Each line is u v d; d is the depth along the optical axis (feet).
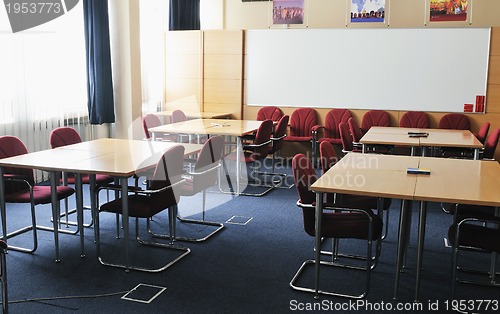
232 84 27.91
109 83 23.68
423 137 19.08
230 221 16.29
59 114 21.47
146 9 26.53
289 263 12.82
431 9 26.99
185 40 28.37
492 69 24.31
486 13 26.30
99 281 11.64
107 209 12.38
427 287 11.49
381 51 25.57
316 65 26.53
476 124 24.82
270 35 26.96
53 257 13.10
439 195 9.72
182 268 12.43
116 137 25.00
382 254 13.48
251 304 10.57
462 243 10.18
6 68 18.85
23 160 13.01
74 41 22.11
